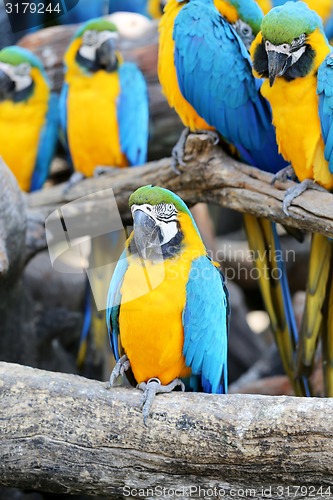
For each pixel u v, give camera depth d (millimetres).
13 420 4309
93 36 7203
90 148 7340
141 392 4359
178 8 6113
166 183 6301
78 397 4316
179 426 4152
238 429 4066
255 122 5953
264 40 5027
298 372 5758
